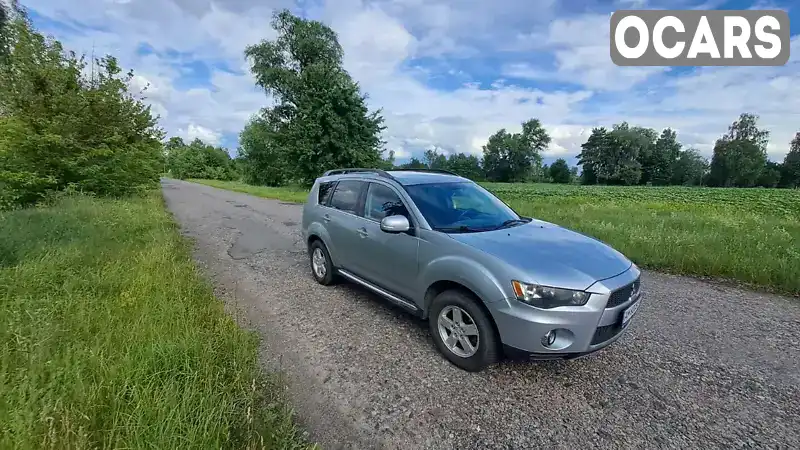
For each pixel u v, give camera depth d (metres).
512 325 2.91
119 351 3.02
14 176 10.68
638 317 4.43
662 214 12.52
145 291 4.27
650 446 2.44
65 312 3.62
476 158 102.88
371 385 3.11
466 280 3.20
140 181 16.58
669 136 95.69
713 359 3.50
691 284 5.63
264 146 40.03
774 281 5.46
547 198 26.28
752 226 9.04
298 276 6.05
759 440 2.49
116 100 13.95
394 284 4.14
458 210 4.11
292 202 18.59
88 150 12.88
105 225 7.87
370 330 4.10
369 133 29.28
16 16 12.61
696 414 2.74
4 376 2.54
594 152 95.75
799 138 85.38
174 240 7.90
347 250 4.89
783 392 3.01
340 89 28.22
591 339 2.90
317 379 3.18
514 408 2.81
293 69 37.97
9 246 5.39
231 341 3.40
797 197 31.36
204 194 24.66
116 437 2.14
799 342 3.84
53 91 12.32
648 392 3.01
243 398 2.66
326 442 2.47
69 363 2.76
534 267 2.97
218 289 5.33
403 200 4.12
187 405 2.37
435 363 3.44
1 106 11.59
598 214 11.95
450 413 2.77
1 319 3.42
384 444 2.47
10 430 2.12
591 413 2.76
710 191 47.50
